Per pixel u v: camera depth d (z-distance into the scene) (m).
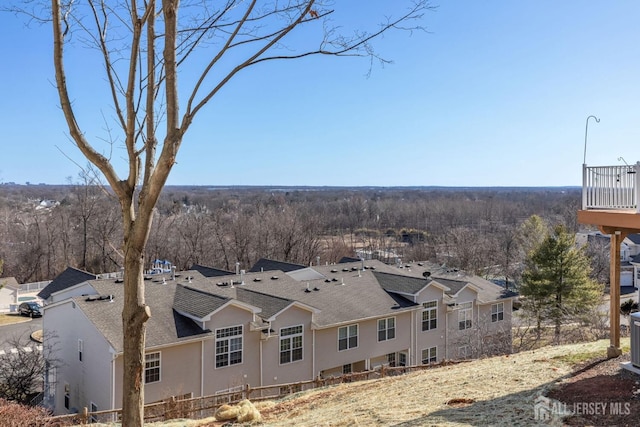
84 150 5.86
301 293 23.42
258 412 9.95
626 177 8.98
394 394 9.71
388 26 8.48
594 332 23.89
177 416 12.58
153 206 5.89
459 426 6.65
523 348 22.48
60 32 5.74
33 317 37.56
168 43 5.73
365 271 28.28
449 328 25.81
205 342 17.97
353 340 22.19
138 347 5.98
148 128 6.03
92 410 17.45
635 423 6.04
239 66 6.14
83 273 26.69
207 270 30.20
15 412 11.57
